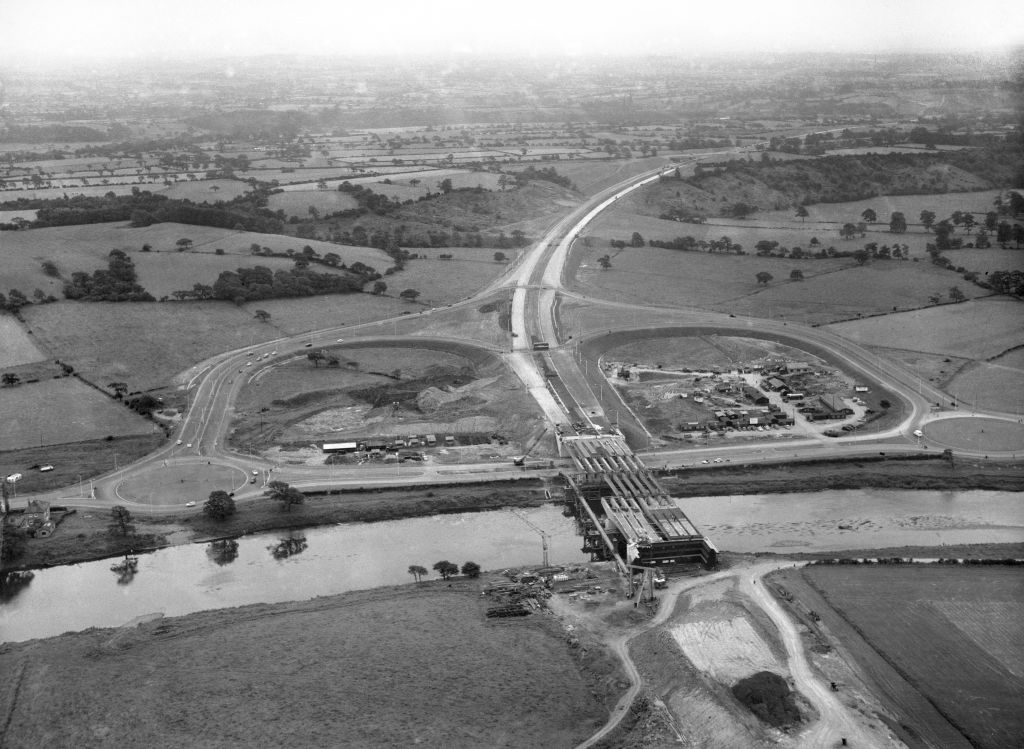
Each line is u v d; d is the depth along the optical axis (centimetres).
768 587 18325
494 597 18262
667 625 16850
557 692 15250
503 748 13962
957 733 14088
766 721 14188
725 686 14975
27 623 18300
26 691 15650
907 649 16162
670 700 14938
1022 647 16150
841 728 14112
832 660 15838
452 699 15000
